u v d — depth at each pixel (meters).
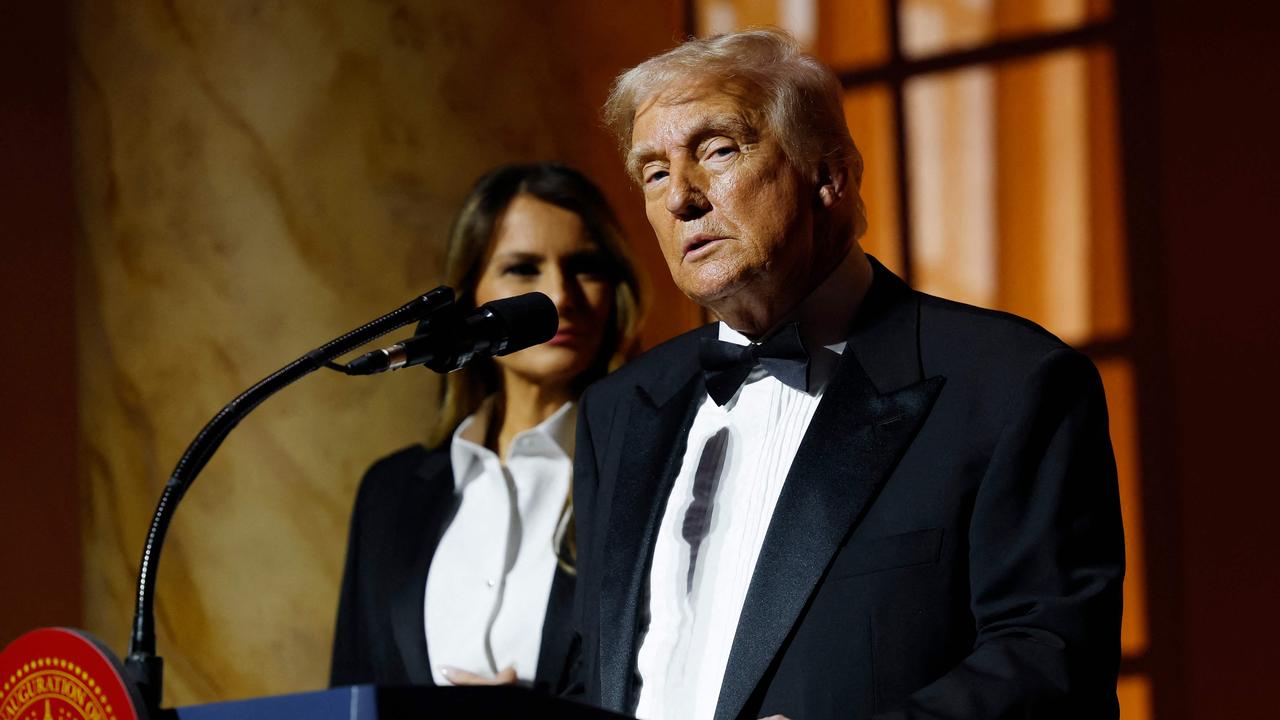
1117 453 7.20
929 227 7.84
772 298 3.74
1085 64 7.47
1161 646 6.98
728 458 3.84
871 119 8.02
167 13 6.91
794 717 3.32
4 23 8.55
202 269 6.73
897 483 3.44
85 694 2.49
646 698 3.64
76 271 7.37
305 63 6.73
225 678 6.54
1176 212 7.13
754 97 3.63
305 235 6.67
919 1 7.93
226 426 2.92
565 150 7.34
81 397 7.29
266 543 6.57
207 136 6.77
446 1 6.95
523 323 3.21
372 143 6.74
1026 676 3.01
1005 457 3.32
